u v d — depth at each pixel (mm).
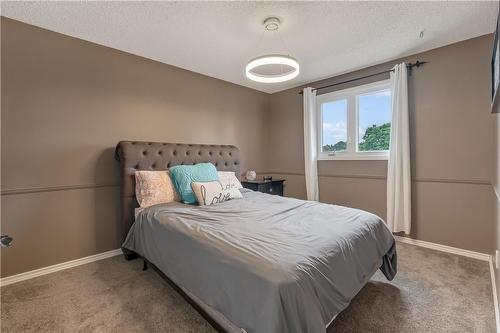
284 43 2551
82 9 1939
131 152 2566
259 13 2023
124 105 2727
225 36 2391
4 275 2047
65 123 2342
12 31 2061
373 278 2098
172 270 1675
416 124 2803
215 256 1322
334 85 3533
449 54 2582
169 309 1712
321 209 2148
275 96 4344
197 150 3195
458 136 2551
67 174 2359
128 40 2463
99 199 2562
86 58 2461
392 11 2008
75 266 2381
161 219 1960
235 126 3908
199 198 2424
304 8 1961
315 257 1244
